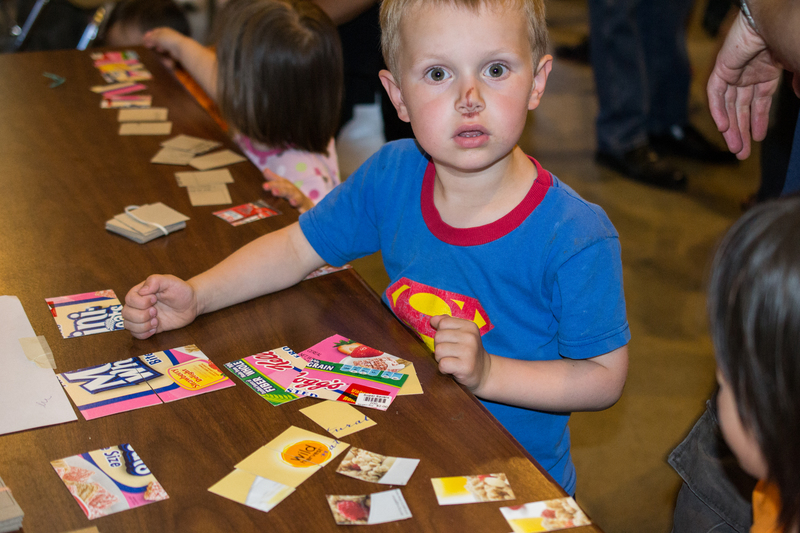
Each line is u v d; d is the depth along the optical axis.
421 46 0.82
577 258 0.87
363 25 2.02
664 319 2.42
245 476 0.68
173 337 0.90
